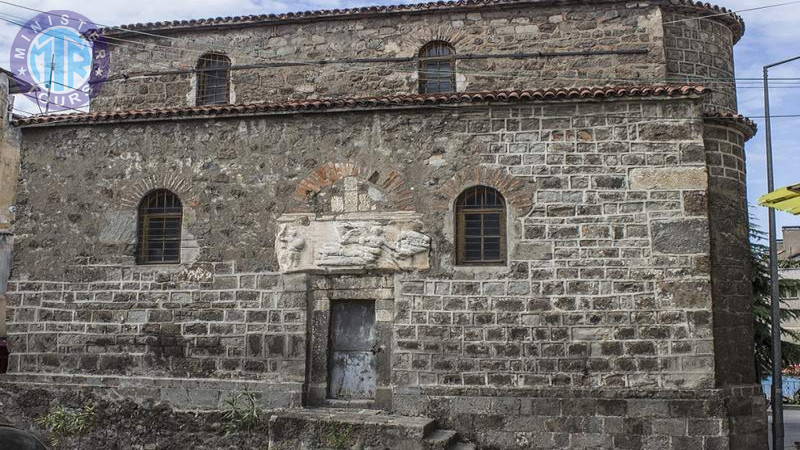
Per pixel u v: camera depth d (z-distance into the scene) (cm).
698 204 1206
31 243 1427
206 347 1328
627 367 1187
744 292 1307
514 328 1225
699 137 1223
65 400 1349
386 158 1311
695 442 1152
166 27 1688
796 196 1083
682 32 1533
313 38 1644
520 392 1205
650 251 1206
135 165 1407
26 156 1456
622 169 1234
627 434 1169
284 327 1306
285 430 1177
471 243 1277
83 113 1436
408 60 1579
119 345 1360
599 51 1512
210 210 1364
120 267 1382
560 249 1230
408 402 1235
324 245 1306
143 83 1703
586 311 1209
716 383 1196
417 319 1258
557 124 1261
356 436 1145
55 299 1400
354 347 1310
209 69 1669
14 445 673
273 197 1345
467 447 1170
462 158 1281
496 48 1562
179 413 1258
